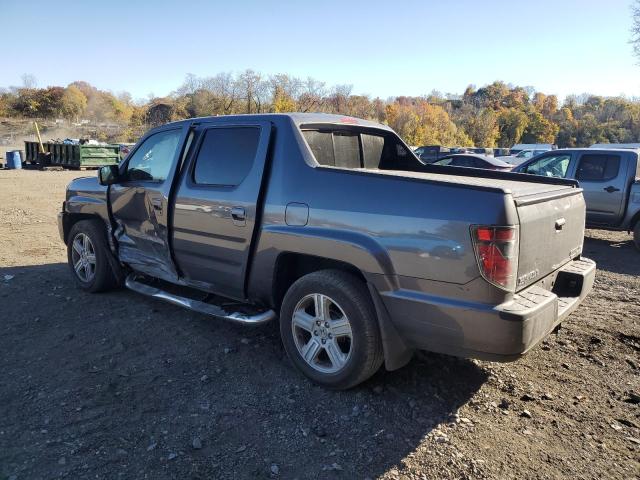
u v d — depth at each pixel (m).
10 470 2.68
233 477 2.68
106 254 5.38
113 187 5.16
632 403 3.45
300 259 3.89
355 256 3.29
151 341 4.36
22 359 3.99
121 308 5.15
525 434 3.07
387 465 2.78
